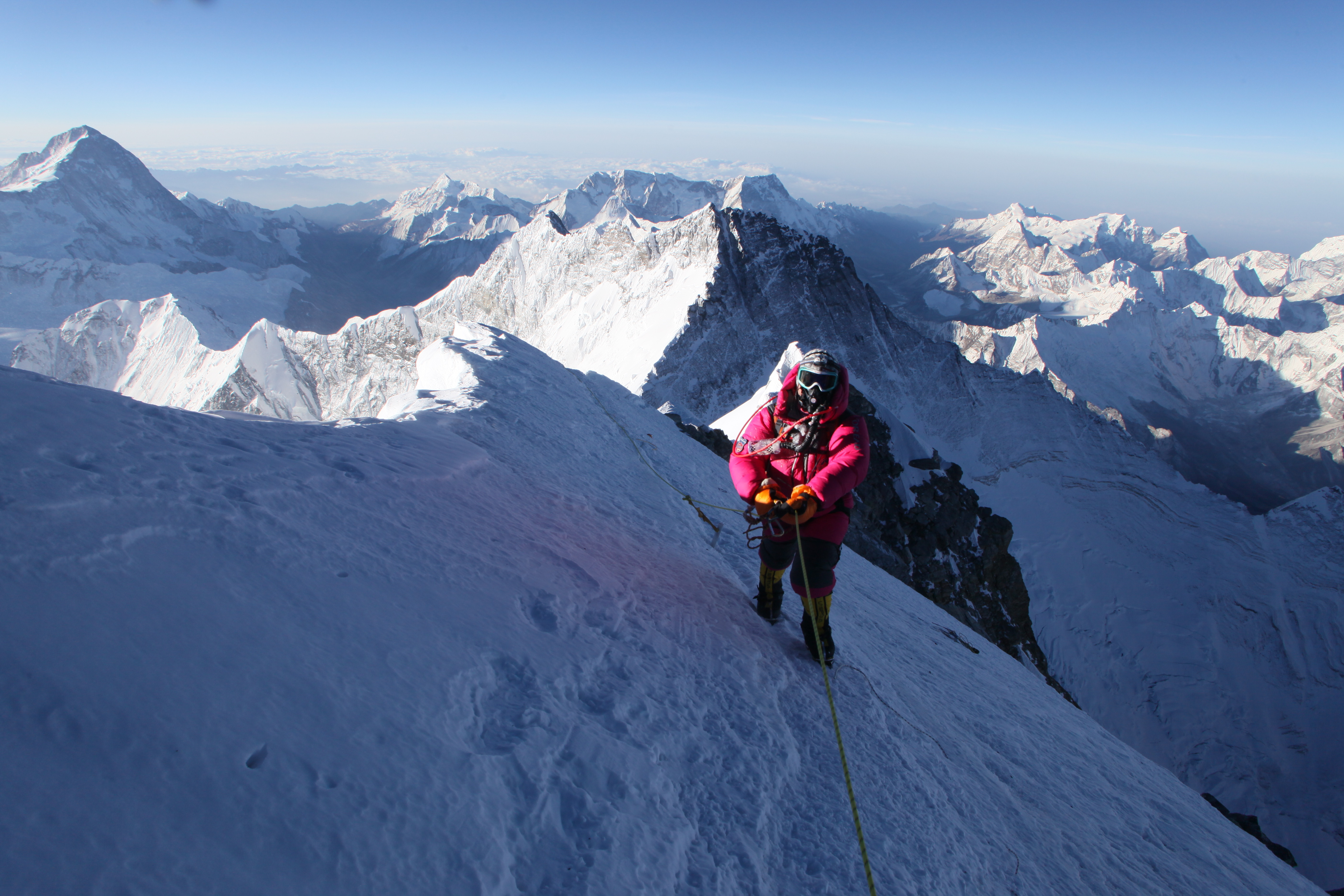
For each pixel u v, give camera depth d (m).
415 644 2.02
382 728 1.62
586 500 4.88
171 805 1.15
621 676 2.60
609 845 1.72
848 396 3.55
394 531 2.62
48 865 0.93
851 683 3.71
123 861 1.01
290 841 1.23
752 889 1.92
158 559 1.68
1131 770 6.25
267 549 2.00
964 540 41.12
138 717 1.25
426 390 6.41
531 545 3.29
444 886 1.35
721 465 11.20
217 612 1.63
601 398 10.54
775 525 3.69
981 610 38.25
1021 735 5.12
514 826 1.62
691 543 5.21
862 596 7.12
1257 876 5.03
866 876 2.17
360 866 1.27
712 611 3.81
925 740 3.57
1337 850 69.75
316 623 1.83
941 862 2.50
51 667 1.23
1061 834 3.62
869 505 35.97
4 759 1.04
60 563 1.46
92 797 1.07
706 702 2.77
